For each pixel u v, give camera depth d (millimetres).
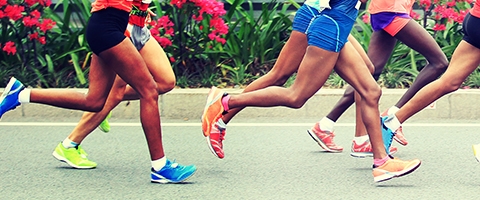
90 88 6328
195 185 6316
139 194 6023
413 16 11031
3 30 10984
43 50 11273
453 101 9633
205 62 11227
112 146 8016
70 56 11234
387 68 10844
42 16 11281
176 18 11055
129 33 6621
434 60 7504
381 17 7488
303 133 8703
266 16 11422
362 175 6648
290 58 6891
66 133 8797
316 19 6191
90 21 6012
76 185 6340
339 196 5926
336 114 7590
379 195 5949
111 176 6656
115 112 9789
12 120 9641
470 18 6555
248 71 11148
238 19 11359
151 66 6820
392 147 7555
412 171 6168
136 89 6121
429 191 6070
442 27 10812
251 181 6449
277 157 7445
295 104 6316
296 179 6512
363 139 7391
